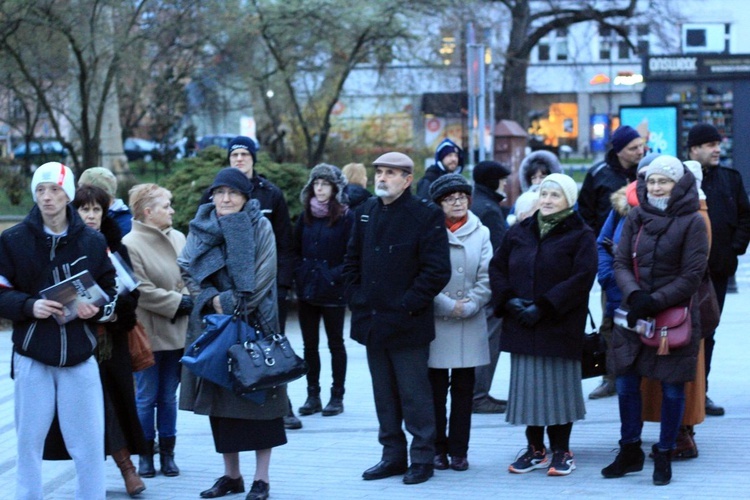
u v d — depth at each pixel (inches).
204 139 1637.6
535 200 397.4
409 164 329.4
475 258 346.3
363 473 339.6
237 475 324.5
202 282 312.2
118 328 310.5
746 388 451.8
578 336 327.9
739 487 309.7
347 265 341.4
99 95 1053.8
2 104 1053.8
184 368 317.4
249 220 314.3
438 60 1238.3
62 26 868.0
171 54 1093.8
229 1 1034.7
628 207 377.4
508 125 1243.8
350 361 565.9
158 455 380.2
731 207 397.7
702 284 336.8
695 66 1521.9
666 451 318.3
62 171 287.1
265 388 298.5
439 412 348.5
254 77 1109.7
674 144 1136.2
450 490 320.5
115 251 318.3
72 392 289.1
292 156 1173.1
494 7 1733.5
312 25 1045.8
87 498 291.7
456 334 342.3
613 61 2960.1
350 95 1272.1
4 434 416.5
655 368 315.9
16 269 284.7
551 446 337.7
